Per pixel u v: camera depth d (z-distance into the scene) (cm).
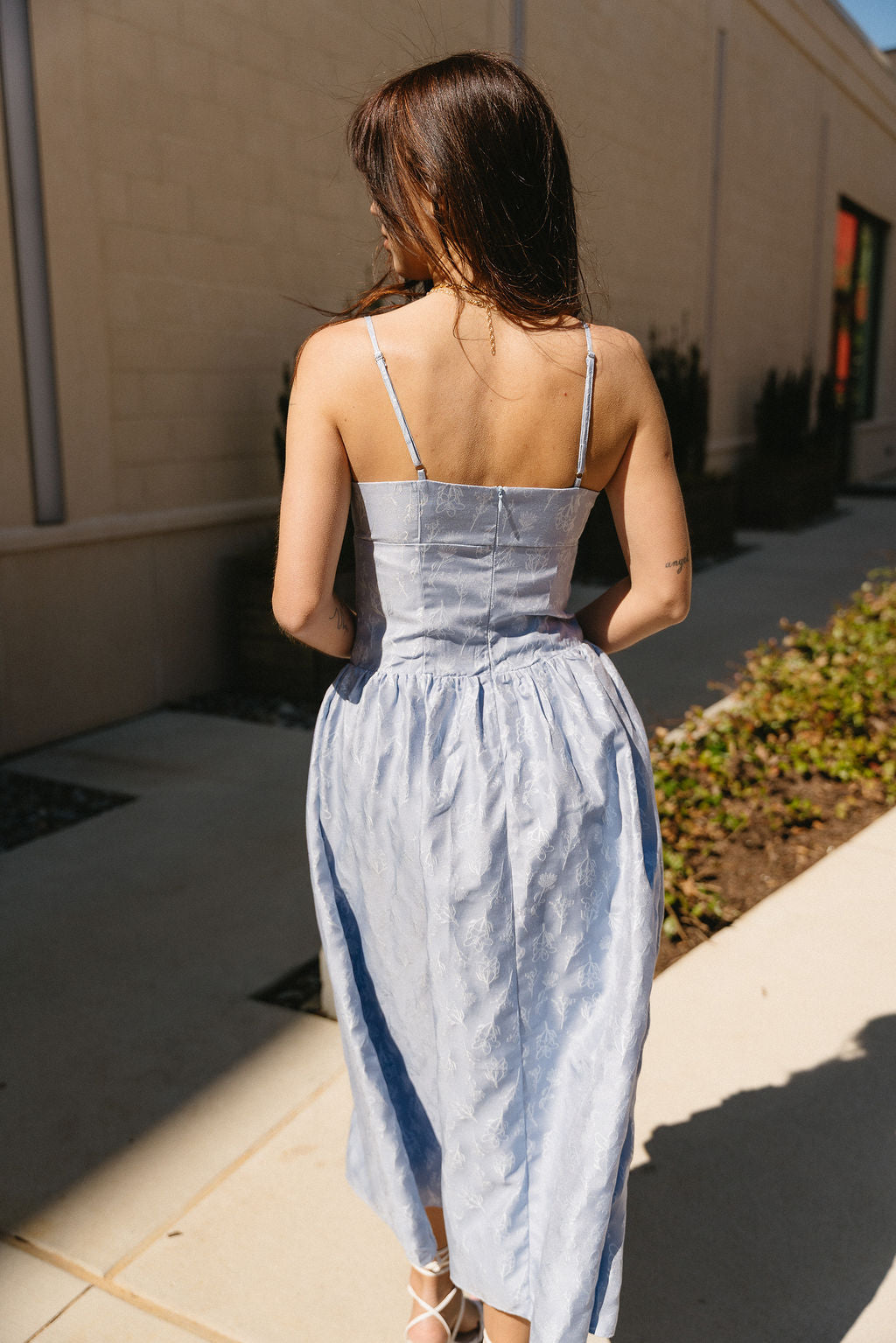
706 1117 220
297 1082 233
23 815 391
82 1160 211
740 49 1060
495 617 136
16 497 447
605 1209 135
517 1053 138
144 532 504
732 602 743
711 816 357
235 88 519
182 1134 217
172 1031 253
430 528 130
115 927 304
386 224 135
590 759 138
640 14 865
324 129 575
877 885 318
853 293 1563
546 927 136
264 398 565
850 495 1446
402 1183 147
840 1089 228
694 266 1020
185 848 358
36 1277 183
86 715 491
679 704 501
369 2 592
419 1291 164
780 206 1215
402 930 141
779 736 432
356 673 144
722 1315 173
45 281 446
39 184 437
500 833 133
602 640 151
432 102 124
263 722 508
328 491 129
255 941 295
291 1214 196
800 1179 202
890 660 491
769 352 1240
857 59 1375
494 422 128
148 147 480
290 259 566
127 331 485
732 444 1141
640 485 137
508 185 125
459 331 125
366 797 139
